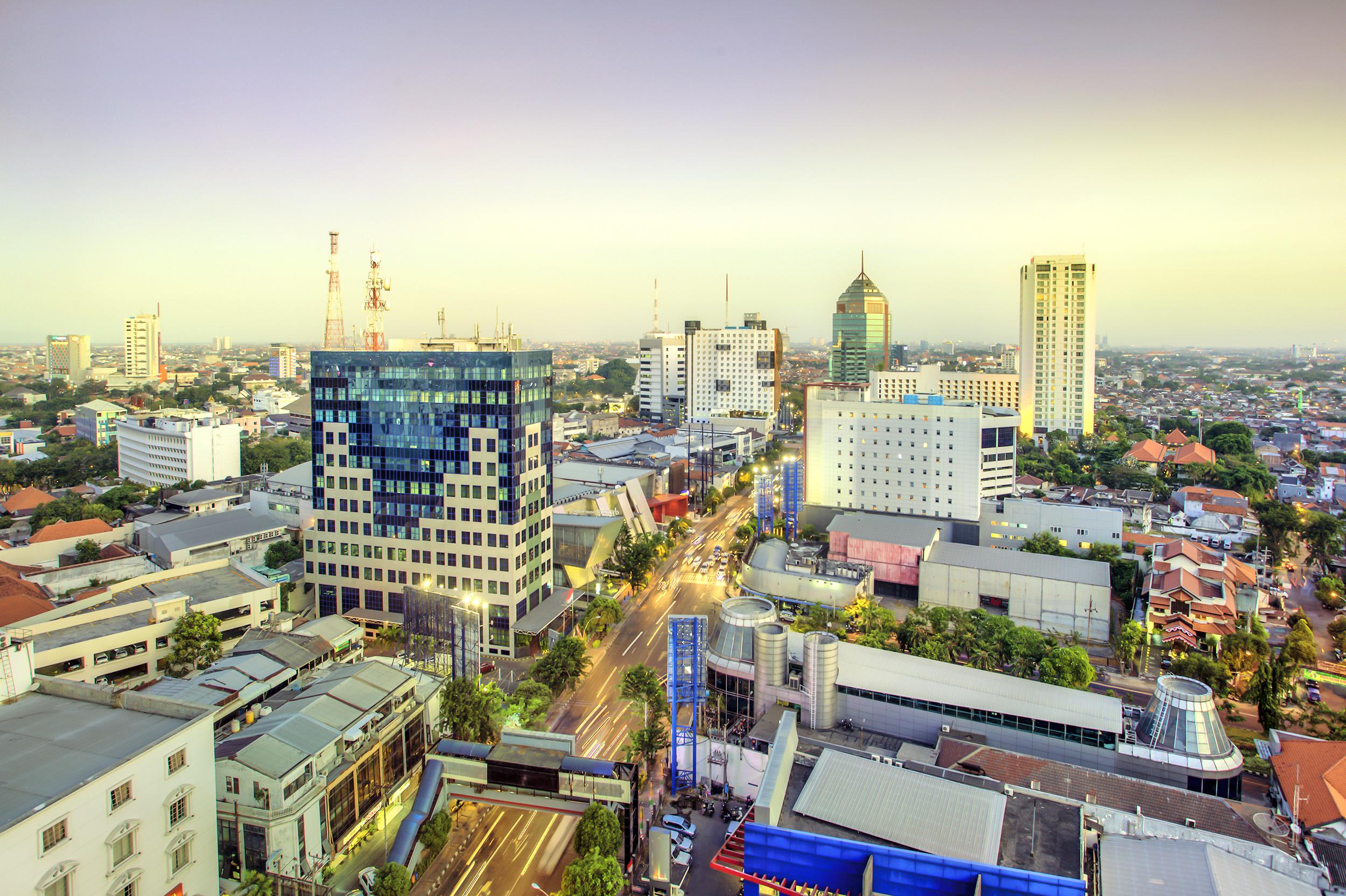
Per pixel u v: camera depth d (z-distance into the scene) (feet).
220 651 446.19
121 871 237.04
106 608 440.45
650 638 555.69
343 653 453.17
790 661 448.24
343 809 327.06
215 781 287.89
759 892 288.71
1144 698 470.39
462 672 413.18
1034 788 324.60
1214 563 625.00
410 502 546.26
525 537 545.85
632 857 319.47
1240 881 259.80
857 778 318.45
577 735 416.05
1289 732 392.27
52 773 230.68
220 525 650.43
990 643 469.16
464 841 338.13
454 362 528.63
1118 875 271.08
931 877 266.77
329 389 559.79
